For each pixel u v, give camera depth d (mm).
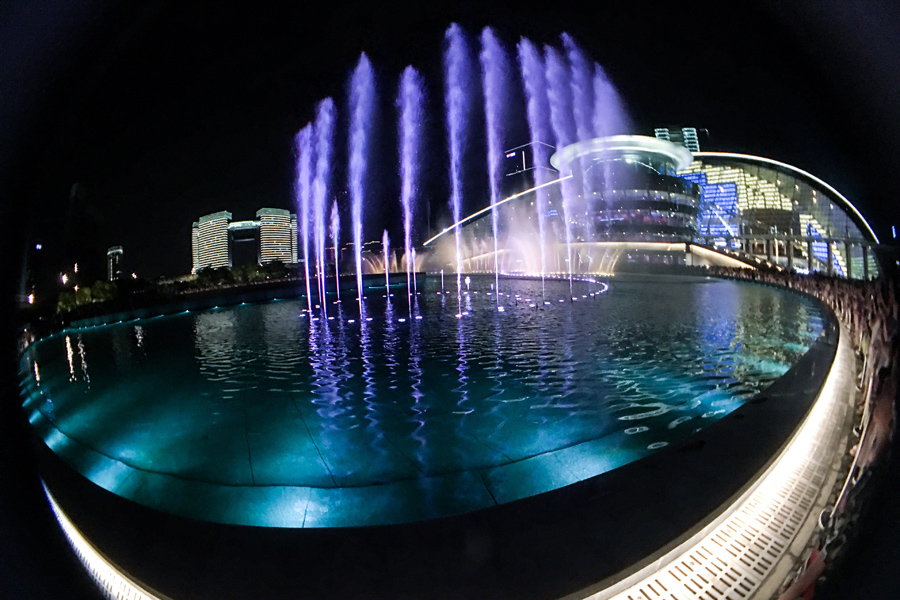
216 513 3027
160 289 19266
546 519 2061
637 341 9055
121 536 2137
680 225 48562
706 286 23906
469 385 6184
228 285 26281
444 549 1919
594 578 1736
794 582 1776
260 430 4703
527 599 1667
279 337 11336
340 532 2064
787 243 42344
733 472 2357
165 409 5582
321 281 22375
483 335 10492
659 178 49438
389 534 2035
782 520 2203
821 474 2613
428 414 5027
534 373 6707
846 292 8094
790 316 12203
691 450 2602
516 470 3441
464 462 3771
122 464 3975
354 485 3357
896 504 1676
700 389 5711
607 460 3641
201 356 9102
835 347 5242
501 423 4660
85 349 10477
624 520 2025
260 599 1736
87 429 4914
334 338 10969
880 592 1563
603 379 6293
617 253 48719
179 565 1934
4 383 1854
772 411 3102
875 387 2248
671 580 1858
